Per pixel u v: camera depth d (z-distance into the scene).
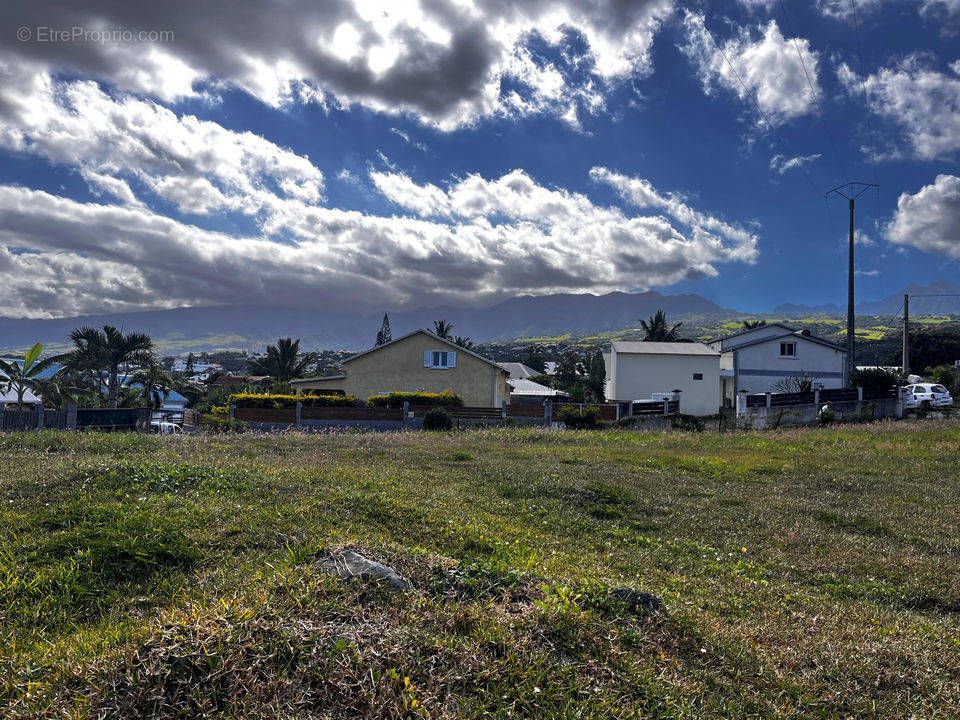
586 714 3.47
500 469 14.72
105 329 50.47
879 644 5.11
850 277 42.91
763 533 10.02
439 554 6.19
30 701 3.06
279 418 29.89
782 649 4.84
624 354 49.34
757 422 32.84
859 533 10.41
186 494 8.19
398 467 14.59
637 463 17.69
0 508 6.98
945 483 15.18
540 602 4.50
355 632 3.71
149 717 2.96
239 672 3.24
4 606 4.53
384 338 120.31
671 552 8.54
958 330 76.06
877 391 36.72
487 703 3.38
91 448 15.22
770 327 53.09
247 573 5.21
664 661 4.24
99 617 4.57
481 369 40.47
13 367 30.55
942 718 4.02
